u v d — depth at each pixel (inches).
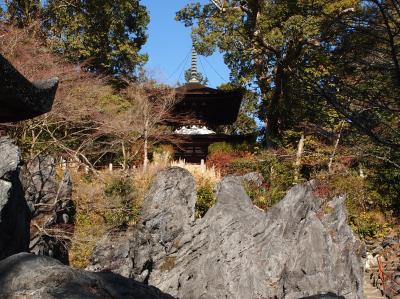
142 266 556.7
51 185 530.6
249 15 781.3
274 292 547.5
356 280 575.5
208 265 553.0
